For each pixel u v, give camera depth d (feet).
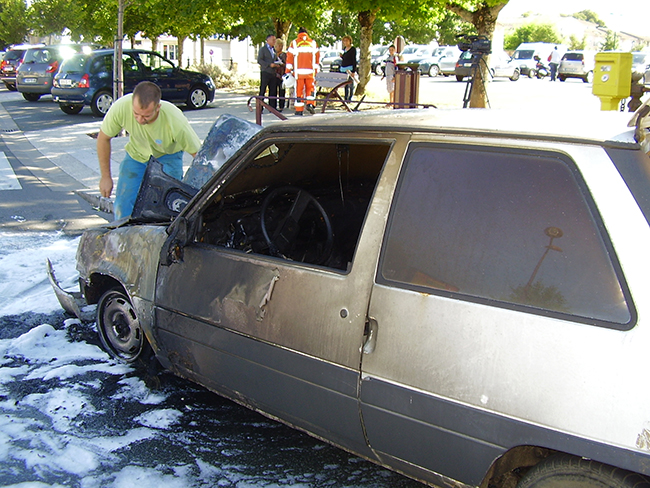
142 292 11.10
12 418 10.93
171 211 13.43
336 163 12.13
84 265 12.69
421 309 7.31
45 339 14.17
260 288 8.92
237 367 9.34
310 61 48.01
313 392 8.35
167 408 11.37
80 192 28.78
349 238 12.22
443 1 48.24
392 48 57.26
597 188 6.51
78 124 53.36
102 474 9.44
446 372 7.04
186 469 9.62
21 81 71.46
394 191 7.88
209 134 17.07
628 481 6.10
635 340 6.04
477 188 7.30
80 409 11.26
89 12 83.41
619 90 19.42
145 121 15.85
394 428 7.57
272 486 9.25
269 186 11.94
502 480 7.72
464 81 102.83
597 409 6.12
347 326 7.89
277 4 64.13
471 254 7.17
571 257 6.56
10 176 33.22
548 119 7.45
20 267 19.02
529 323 6.61
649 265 6.11
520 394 6.54
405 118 8.22
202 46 98.02
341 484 9.33
